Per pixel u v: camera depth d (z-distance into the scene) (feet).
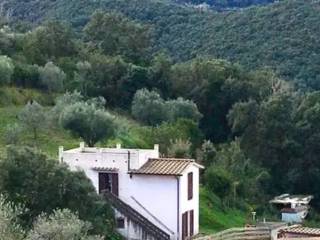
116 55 478.18
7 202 184.75
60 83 405.59
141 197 242.58
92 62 440.45
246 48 617.21
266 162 406.00
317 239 232.12
